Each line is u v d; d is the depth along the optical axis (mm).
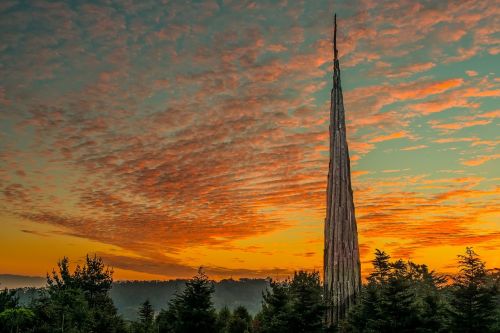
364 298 32469
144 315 45500
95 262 45312
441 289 44812
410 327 27438
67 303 33156
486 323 27938
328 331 30141
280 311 32094
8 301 28750
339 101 45562
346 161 43688
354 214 42188
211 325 30391
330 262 40469
